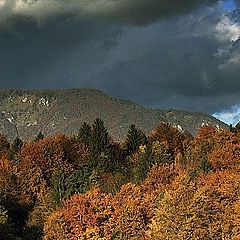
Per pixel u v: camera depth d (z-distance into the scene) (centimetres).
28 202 17338
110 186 16600
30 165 18812
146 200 14100
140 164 18688
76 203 14162
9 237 14838
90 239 13488
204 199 12625
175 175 16675
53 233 13838
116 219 13600
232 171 16275
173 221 12419
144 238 12850
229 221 12644
